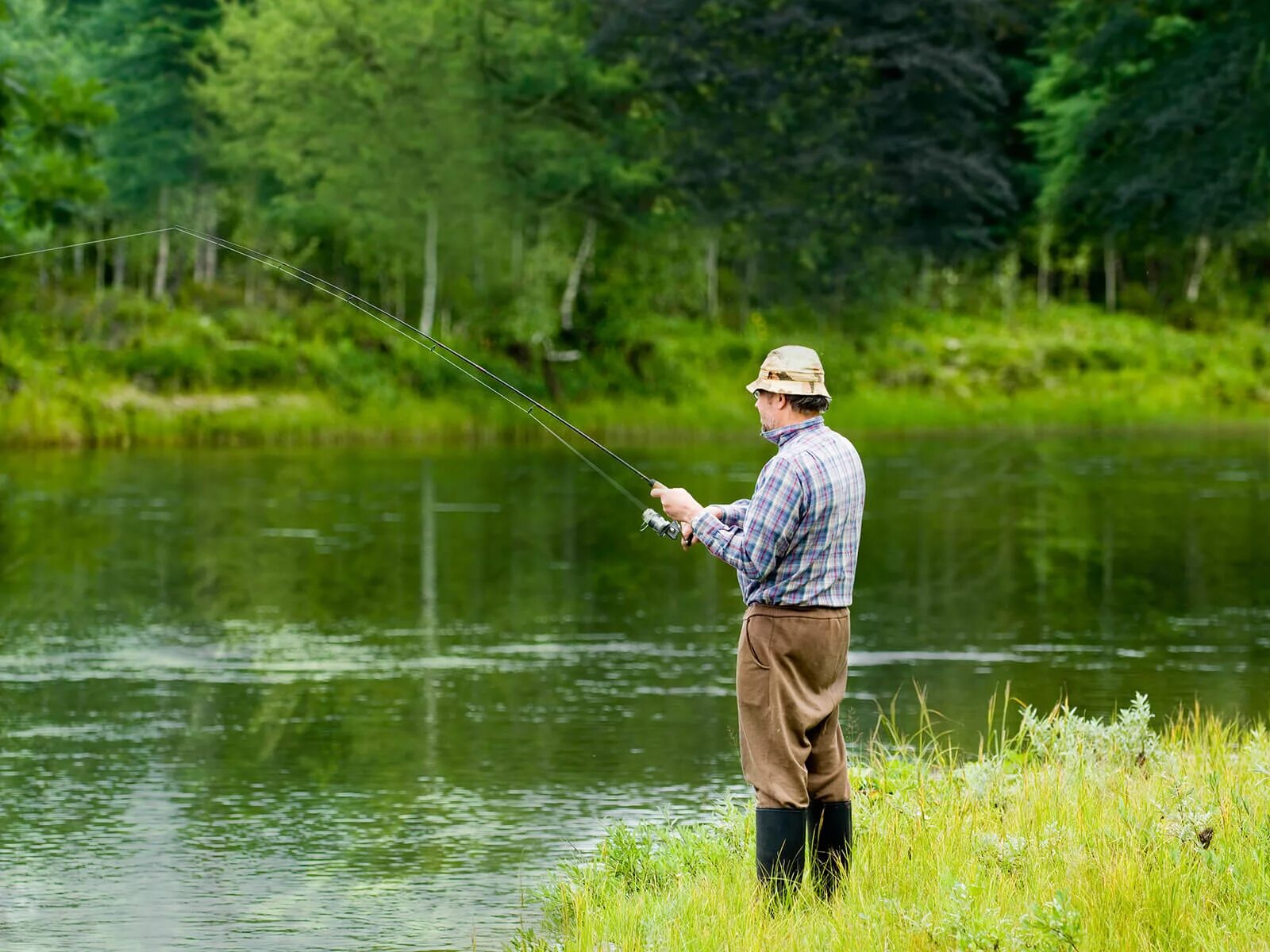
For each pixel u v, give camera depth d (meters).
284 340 56.12
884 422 60.16
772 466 6.50
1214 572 20.88
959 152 64.19
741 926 6.18
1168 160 37.72
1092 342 67.56
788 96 64.25
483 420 55.88
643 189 64.31
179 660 14.86
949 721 11.98
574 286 62.12
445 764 10.88
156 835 9.18
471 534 25.22
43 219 34.97
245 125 61.38
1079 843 7.01
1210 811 7.27
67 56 62.28
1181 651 15.18
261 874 8.41
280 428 51.75
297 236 63.94
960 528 26.08
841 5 63.84
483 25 60.81
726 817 8.49
